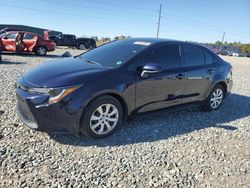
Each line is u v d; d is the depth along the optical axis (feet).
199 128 15.97
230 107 21.33
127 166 10.99
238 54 205.16
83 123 12.58
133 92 13.84
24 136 12.71
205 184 10.34
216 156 12.60
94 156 11.52
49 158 11.05
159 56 15.25
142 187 9.78
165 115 17.71
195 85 17.30
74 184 9.55
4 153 11.09
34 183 9.41
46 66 14.26
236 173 11.29
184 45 16.98
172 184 10.13
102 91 12.60
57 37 101.50
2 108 16.08
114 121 13.56
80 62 14.73
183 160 11.93
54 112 11.72
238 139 14.83
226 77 19.65
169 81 15.46
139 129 14.83
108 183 9.80
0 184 9.21
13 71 29.27
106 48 16.40
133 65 13.98
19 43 50.80
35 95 11.75
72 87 11.94
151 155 12.05
